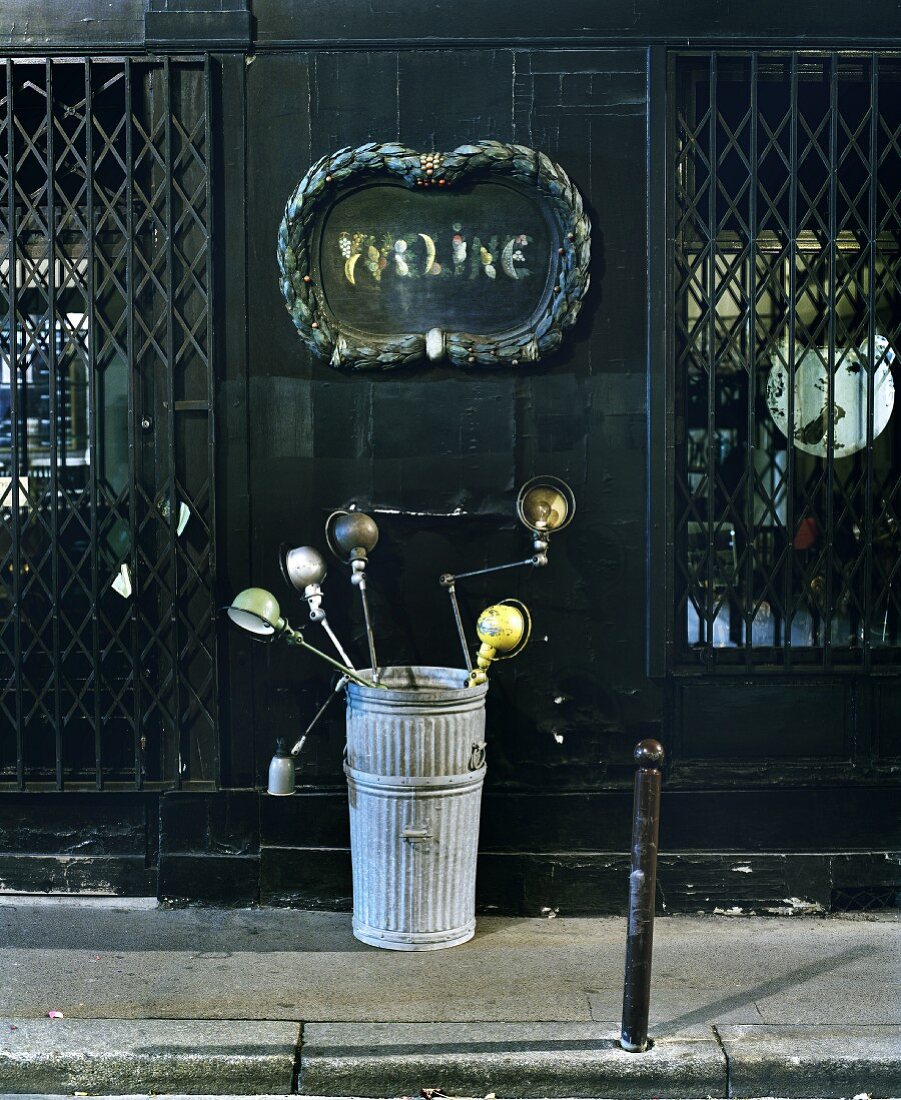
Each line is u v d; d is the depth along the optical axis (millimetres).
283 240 5430
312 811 5609
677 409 5609
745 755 5594
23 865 5742
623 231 5500
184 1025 4391
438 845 5113
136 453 5590
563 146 5477
